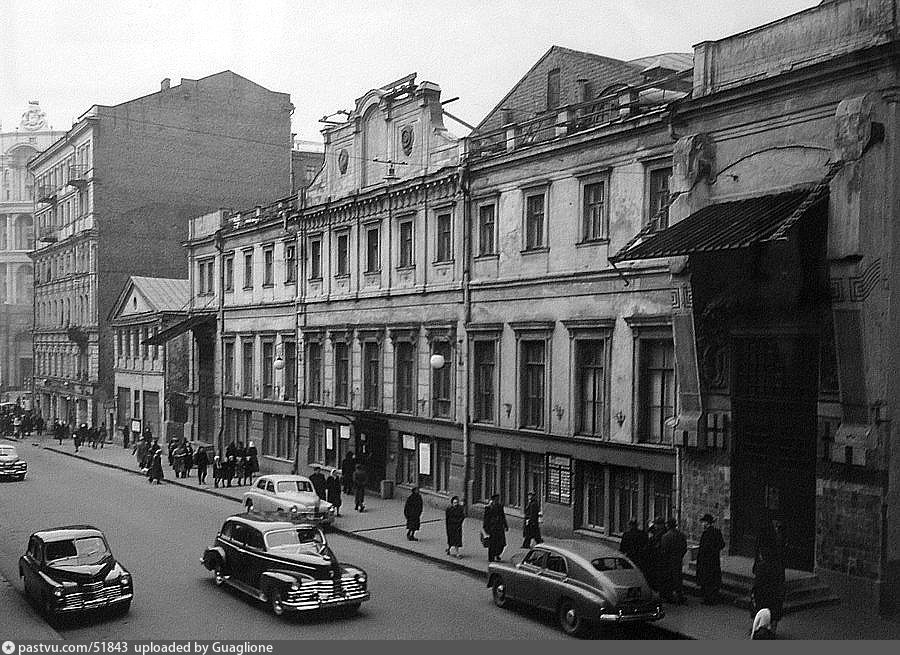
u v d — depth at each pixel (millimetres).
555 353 24109
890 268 16000
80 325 62188
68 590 15492
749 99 18328
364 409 33000
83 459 47500
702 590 16969
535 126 26906
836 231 16203
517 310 25547
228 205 62781
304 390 37000
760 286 18141
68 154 65625
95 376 59438
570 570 15500
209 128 62250
